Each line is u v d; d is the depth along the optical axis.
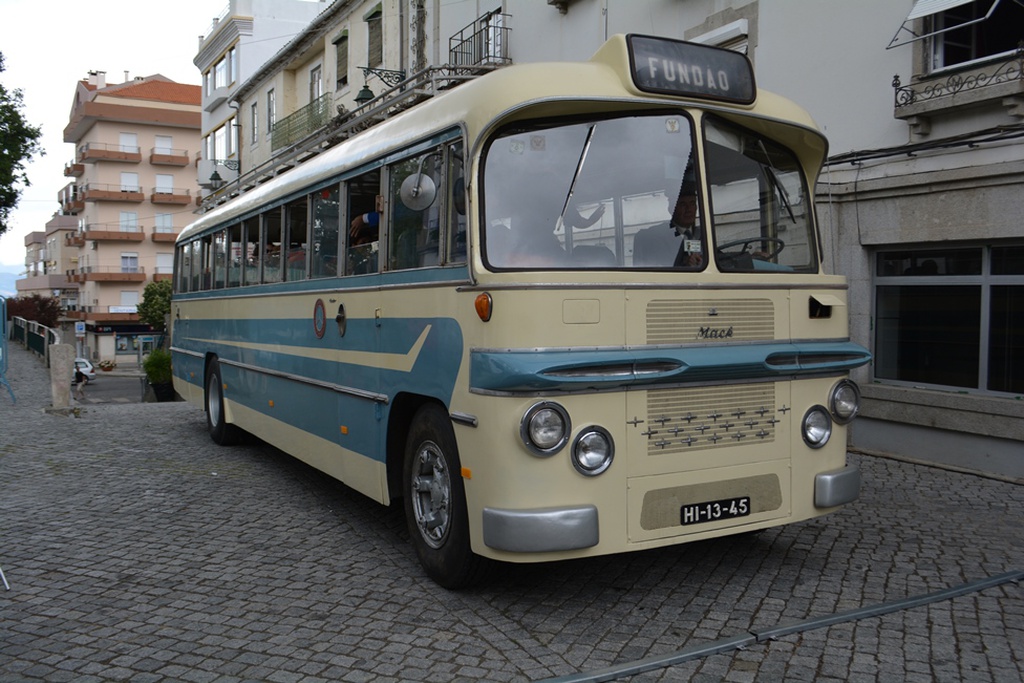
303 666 4.19
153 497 8.02
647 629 4.56
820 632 4.48
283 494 8.12
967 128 8.45
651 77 4.84
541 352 4.38
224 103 39.59
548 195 4.76
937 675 3.96
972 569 5.47
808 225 5.57
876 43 9.26
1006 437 8.06
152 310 62.59
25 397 17.95
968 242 8.66
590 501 4.51
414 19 21.48
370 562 5.90
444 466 5.19
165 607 5.07
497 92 4.73
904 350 9.41
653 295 4.65
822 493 5.22
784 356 5.02
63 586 5.48
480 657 4.25
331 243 7.06
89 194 70.62
